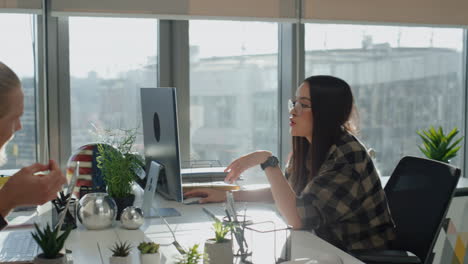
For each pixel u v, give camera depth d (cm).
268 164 192
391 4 331
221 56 322
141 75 313
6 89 124
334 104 199
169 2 291
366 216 192
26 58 288
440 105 370
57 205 187
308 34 332
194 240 167
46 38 288
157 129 213
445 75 369
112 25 303
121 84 309
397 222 205
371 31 347
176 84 314
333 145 197
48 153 293
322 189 187
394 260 168
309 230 186
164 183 208
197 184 242
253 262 143
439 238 310
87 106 304
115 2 284
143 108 232
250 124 333
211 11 297
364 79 349
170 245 161
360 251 174
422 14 340
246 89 330
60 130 297
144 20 309
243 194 234
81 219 181
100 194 188
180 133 317
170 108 191
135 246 159
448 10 346
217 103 325
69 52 296
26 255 143
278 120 338
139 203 227
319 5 316
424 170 204
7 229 180
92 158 241
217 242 135
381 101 355
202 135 324
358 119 208
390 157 362
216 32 320
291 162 228
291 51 325
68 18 293
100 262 144
